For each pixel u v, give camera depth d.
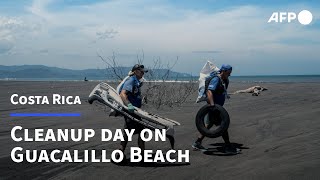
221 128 7.72
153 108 16.47
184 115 14.17
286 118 12.21
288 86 35.22
